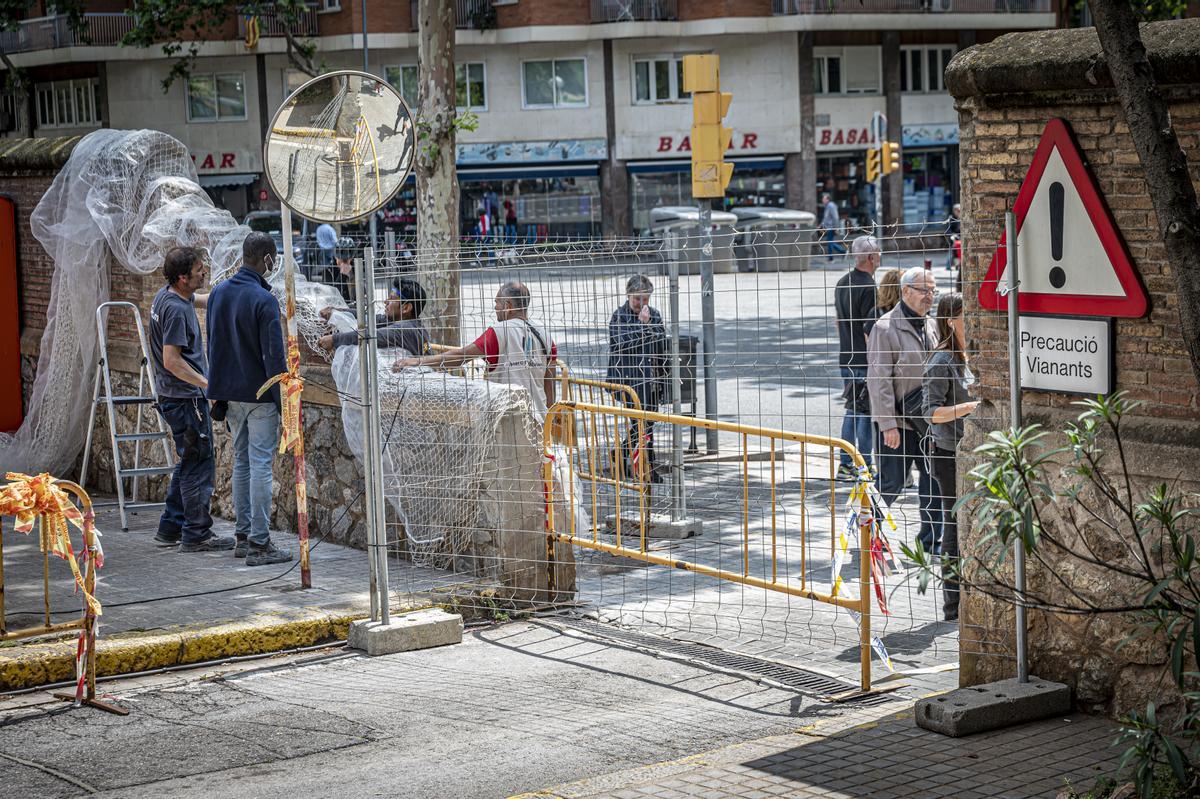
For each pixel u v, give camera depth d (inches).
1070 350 235.5
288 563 367.2
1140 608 190.5
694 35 1920.5
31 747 234.2
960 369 334.6
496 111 1942.7
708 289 551.8
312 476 403.5
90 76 1931.6
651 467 438.9
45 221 479.2
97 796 209.3
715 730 243.1
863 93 2003.0
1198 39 214.5
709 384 572.1
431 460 356.2
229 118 1925.4
